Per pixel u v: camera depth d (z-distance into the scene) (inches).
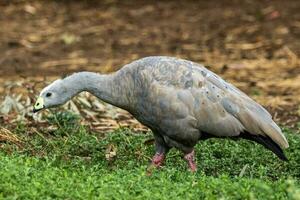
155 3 1152.2
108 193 411.5
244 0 1131.3
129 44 968.9
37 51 935.7
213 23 1045.8
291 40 956.6
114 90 488.7
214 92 474.9
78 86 494.0
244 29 1008.9
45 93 495.2
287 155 523.8
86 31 1026.7
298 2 1104.2
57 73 831.7
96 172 457.7
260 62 876.0
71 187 421.1
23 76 752.3
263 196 414.6
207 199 408.5
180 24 1050.1
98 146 538.6
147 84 477.4
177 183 434.6
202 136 485.7
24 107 634.8
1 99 697.0
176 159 524.4
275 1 1114.7
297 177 502.6
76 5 1152.2
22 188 417.1
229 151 533.3
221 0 1143.6
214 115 473.1
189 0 1154.7
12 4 1146.0
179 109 472.1
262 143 476.4
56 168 453.4
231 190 416.8
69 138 550.0
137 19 1079.0
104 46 960.3
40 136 557.6
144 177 438.6
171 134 482.3
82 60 893.8
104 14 1103.6
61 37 994.1
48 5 1148.5
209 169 505.0
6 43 968.9
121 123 629.9
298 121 660.7
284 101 728.3
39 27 1046.4
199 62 879.1
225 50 930.1
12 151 526.9
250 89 773.3
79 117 609.6
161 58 486.9
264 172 487.5
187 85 474.3
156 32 1018.7
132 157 521.7
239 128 474.3
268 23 1027.3
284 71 840.9
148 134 569.9
